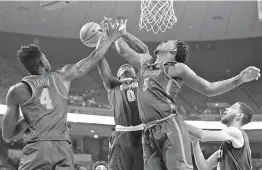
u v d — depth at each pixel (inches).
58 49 999.6
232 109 174.7
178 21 950.4
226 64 1028.5
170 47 124.9
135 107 156.5
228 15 922.7
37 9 893.8
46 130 111.5
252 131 713.6
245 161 163.6
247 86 978.1
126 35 151.0
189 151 115.1
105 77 160.9
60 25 945.5
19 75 927.0
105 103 916.6
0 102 653.3
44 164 108.2
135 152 155.9
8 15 888.3
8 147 725.9
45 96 114.3
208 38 971.3
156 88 119.2
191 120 731.4
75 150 794.2
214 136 156.3
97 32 149.9
